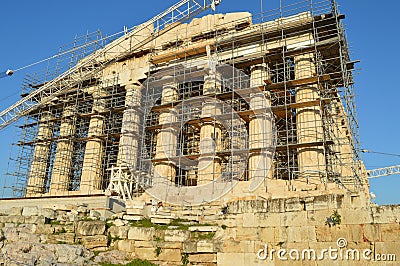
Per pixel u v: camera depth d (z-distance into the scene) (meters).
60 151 39.31
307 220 16.38
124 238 18.80
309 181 26.36
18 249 17.22
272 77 35.03
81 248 17.78
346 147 33.56
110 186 29.36
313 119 28.31
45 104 42.84
